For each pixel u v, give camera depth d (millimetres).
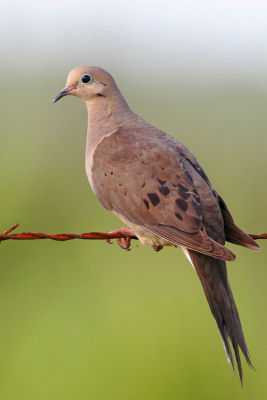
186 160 13500
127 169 13508
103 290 18344
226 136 25641
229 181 23047
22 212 20531
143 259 19359
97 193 13875
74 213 20984
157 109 27203
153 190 13172
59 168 22641
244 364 16359
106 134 14578
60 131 24672
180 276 18734
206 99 28156
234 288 18469
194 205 12797
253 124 26422
